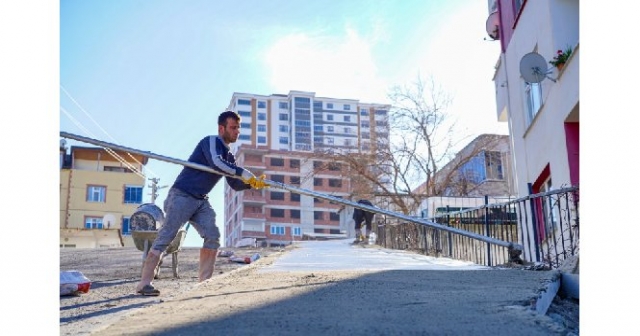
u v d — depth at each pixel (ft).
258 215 259.19
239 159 262.47
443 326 8.97
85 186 161.27
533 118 37.09
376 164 80.79
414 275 16.87
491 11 54.34
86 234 142.20
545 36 34.37
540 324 9.11
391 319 9.53
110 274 24.41
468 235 20.33
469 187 87.30
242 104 349.00
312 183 264.93
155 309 11.39
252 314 10.28
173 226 16.87
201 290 14.42
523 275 16.16
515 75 43.27
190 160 17.66
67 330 10.47
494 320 9.37
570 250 22.00
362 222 55.93
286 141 349.00
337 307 10.84
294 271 19.61
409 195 77.46
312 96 353.51
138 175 165.37
